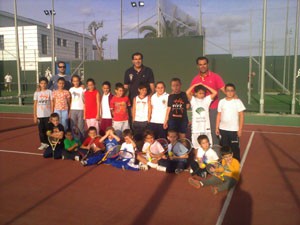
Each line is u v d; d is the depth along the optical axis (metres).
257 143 8.76
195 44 15.55
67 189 5.20
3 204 4.62
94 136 7.07
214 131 6.64
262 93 13.77
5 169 6.30
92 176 5.86
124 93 7.60
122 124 7.52
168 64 16.08
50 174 5.98
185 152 6.44
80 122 8.25
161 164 6.16
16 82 27.09
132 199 4.79
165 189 5.20
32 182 5.54
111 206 4.53
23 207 4.51
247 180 5.65
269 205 4.57
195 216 4.22
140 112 7.23
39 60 28.20
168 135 6.72
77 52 34.28
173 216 4.22
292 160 6.95
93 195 4.94
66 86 8.82
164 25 16.77
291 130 10.81
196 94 6.54
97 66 17.52
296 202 4.67
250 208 4.47
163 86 7.09
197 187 5.20
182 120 6.95
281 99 20.58
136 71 7.57
